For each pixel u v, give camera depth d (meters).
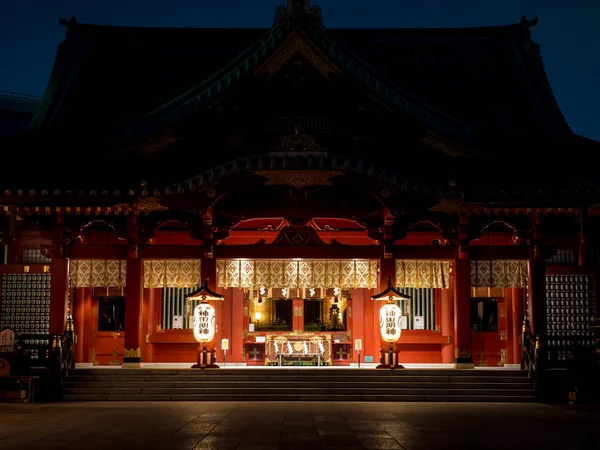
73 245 29.02
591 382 25.52
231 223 28.98
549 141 32.38
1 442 15.28
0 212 28.14
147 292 31.19
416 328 31.42
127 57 37.22
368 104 29.70
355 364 30.97
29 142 31.11
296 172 27.44
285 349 30.70
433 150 30.23
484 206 27.70
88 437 15.94
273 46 28.44
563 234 30.14
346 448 14.46
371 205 29.02
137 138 29.30
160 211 28.62
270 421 18.80
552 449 14.65
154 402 24.28
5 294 30.03
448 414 20.77
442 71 37.06
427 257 29.09
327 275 29.53
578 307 30.44
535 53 37.75
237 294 31.73
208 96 29.00
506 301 31.94
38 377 25.05
